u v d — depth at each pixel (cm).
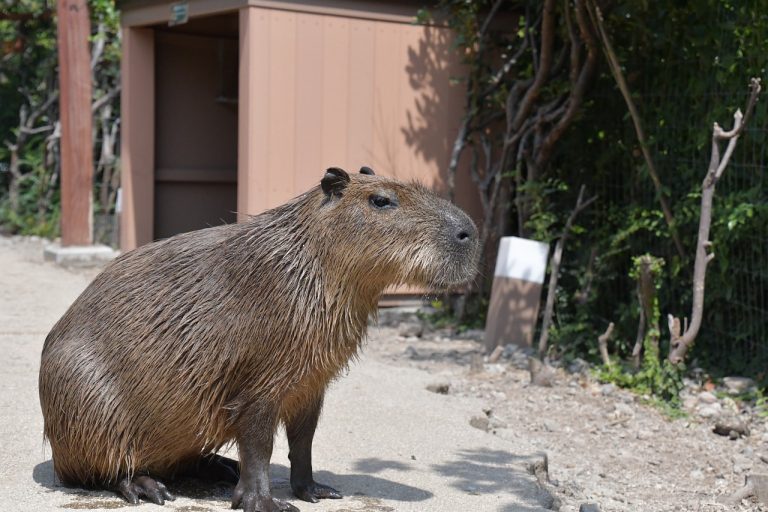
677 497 539
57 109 1620
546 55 884
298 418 430
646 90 842
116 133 1503
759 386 722
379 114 986
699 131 770
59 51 1238
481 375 764
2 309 925
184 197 1208
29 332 816
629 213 834
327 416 591
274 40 936
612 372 752
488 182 973
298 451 435
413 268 393
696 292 701
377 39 980
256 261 399
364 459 513
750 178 735
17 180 1617
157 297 404
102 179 1520
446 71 1009
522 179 940
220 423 404
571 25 847
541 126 926
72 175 1245
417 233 392
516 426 651
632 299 804
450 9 977
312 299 394
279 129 943
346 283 398
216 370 396
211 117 1211
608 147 891
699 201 766
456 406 638
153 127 1154
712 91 763
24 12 1482
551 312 841
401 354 838
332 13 958
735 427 645
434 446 543
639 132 788
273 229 404
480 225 987
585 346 848
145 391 401
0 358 711
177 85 1187
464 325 952
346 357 411
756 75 716
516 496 461
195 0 1005
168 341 398
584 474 570
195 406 400
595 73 871
